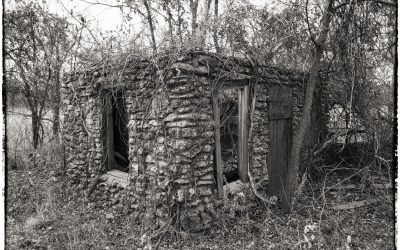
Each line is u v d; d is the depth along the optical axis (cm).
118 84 549
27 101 1023
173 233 478
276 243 461
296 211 568
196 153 479
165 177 487
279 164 648
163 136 490
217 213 510
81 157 684
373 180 670
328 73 726
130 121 548
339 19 603
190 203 475
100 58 616
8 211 588
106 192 626
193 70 466
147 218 510
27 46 977
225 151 724
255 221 539
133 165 549
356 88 677
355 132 751
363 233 491
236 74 524
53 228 513
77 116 690
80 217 564
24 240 462
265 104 602
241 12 751
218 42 727
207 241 472
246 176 575
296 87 704
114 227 526
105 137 651
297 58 786
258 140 589
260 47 636
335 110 812
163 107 484
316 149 773
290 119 683
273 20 738
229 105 663
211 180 501
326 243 458
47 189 668
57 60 972
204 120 491
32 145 979
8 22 924
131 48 546
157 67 476
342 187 682
